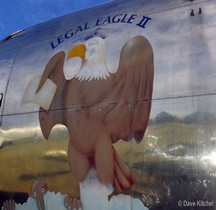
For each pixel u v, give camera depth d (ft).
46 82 10.97
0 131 11.43
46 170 10.43
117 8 11.12
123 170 9.27
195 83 8.95
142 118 9.25
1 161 11.25
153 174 8.94
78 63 10.55
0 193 11.19
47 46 11.60
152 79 9.37
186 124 8.80
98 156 9.64
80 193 9.80
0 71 12.20
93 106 9.94
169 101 9.06
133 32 10.10
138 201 9.02
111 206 9.32
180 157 8.73
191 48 9.25
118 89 9.72
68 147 10.14
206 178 8.45
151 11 10.27
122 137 9.39
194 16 9.57
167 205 8.71
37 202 10.51
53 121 10.51
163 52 9.48
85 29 11.11
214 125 8.57
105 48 10.25
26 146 10.85
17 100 11.41
